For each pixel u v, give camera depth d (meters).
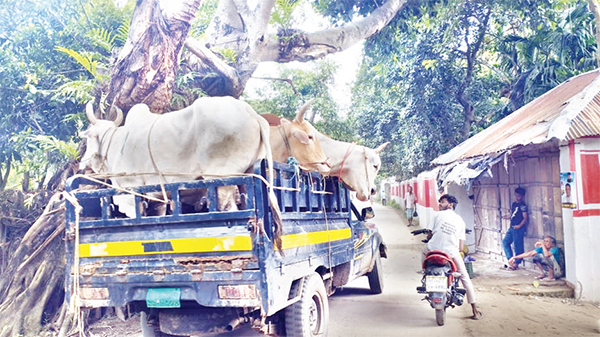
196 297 3.99
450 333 5.89
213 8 11.76
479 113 18.64
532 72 14.48
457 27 16.69
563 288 7.77
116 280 4.23
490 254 11.48
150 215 4.85
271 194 4.02
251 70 9.69
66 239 4.42
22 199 8.69
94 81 7.68
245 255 3.89
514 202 9.80
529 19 16.25
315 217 5.25
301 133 5.73
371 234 7.75
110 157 5.27
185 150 4.75
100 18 8.87
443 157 13.14
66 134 8.49
